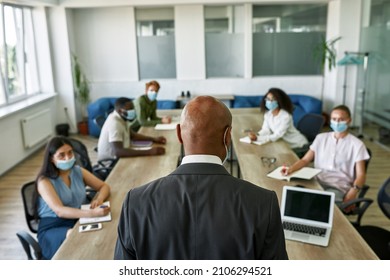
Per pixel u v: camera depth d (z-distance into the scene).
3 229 3.89
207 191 1.15
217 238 1.12
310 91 8.19
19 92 6.68
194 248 1.14
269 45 8.06
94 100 8.21
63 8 7.34
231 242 1.12
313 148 3.32
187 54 8.05
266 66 8.15
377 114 6.83
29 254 2.48
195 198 1.15
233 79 8.13
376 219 3.94
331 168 3.25
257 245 1.13
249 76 8.13
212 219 1.13
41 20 7.21
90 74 8.13
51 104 7.38
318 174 3.22
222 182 1.17
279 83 8.16
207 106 1.20
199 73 8.13
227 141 1.24
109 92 8.18
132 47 8.01
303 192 2.25
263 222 1.13
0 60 5.91
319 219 2.15
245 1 7.27
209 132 1.18
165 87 8.18
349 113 3.16
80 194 2.78
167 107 7.64
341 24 7.47
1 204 4.51
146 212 1.16
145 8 7.88
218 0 7.24
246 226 1.12
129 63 8.09
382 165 5.66
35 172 5.65
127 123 4.00
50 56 7.41
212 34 8.01
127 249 1.18
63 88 7.66
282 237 1.18
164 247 1.15
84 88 7.74
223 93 8.19
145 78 8.16
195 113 1.19
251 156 3.58
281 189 2.78
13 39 6.42
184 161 1.22
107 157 4.00
